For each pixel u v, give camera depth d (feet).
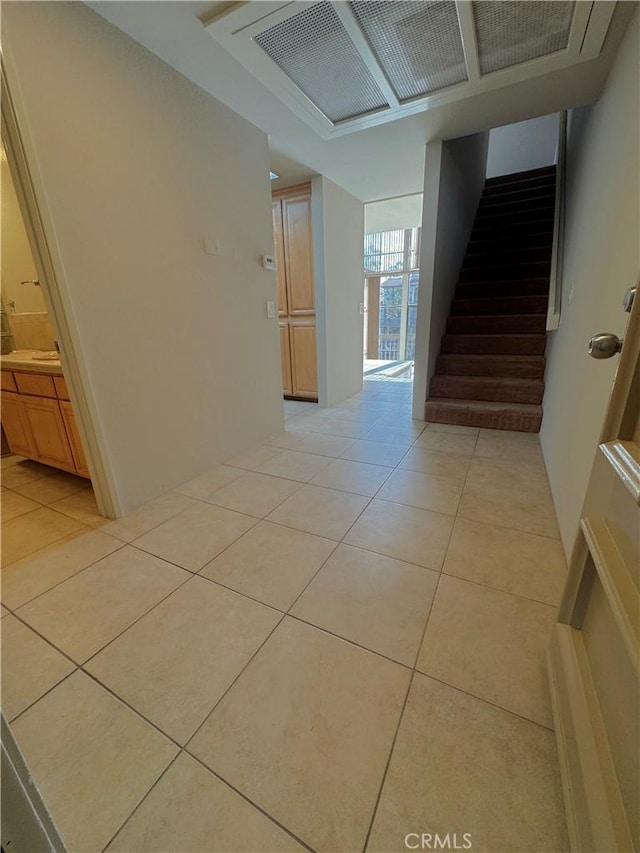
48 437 7.12
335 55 5.63
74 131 4.79
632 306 2.33
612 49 5.54
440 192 9.36
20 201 4.60
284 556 5.04
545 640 3.67
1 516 6.19
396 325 27.91
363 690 3.23
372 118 7.54
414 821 2.39
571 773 2.33
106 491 5.93
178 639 3.79
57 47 4.51
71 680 3.38
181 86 6.15
